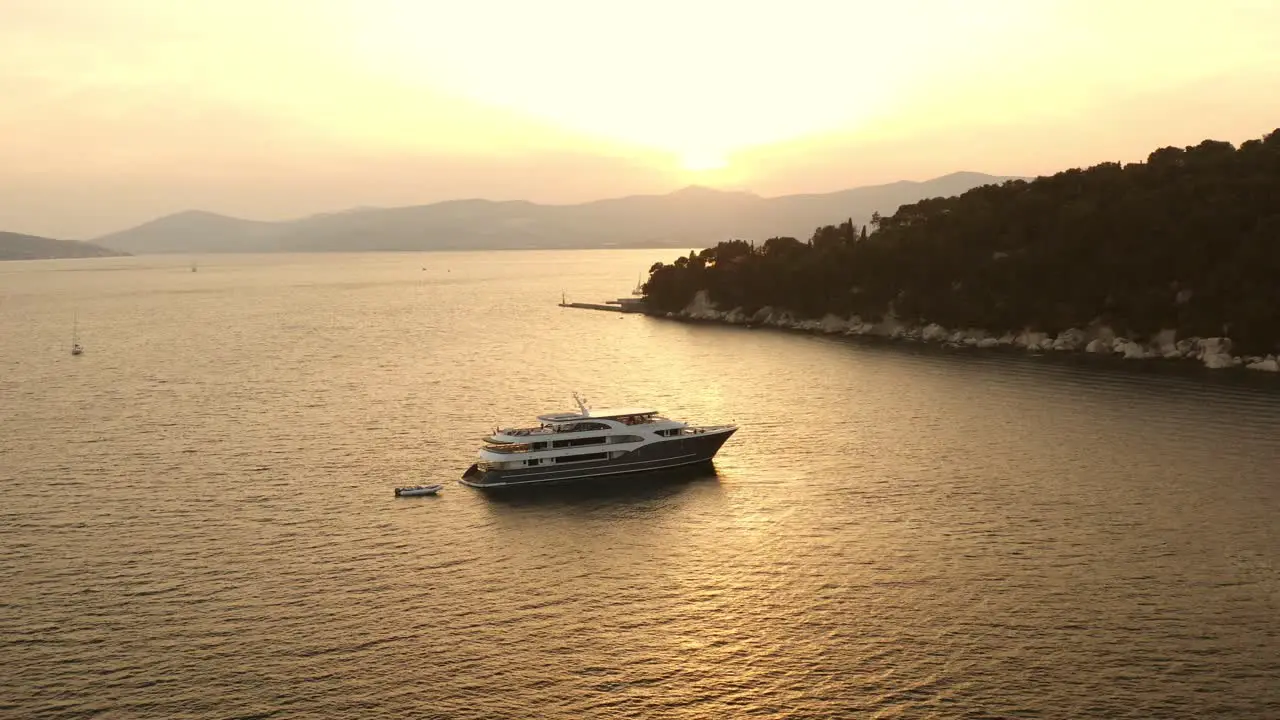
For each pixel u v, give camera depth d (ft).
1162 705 201.87
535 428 400.06
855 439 437.99
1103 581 264.52
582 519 331.16
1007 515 322.34
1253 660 219.41
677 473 388.78
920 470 381.40
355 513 335.67
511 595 263.90
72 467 392.27
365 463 402.31
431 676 218.38
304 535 311.68
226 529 316.19
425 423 483.10
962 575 271.49
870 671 218.79
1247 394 514.27
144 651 228.84
